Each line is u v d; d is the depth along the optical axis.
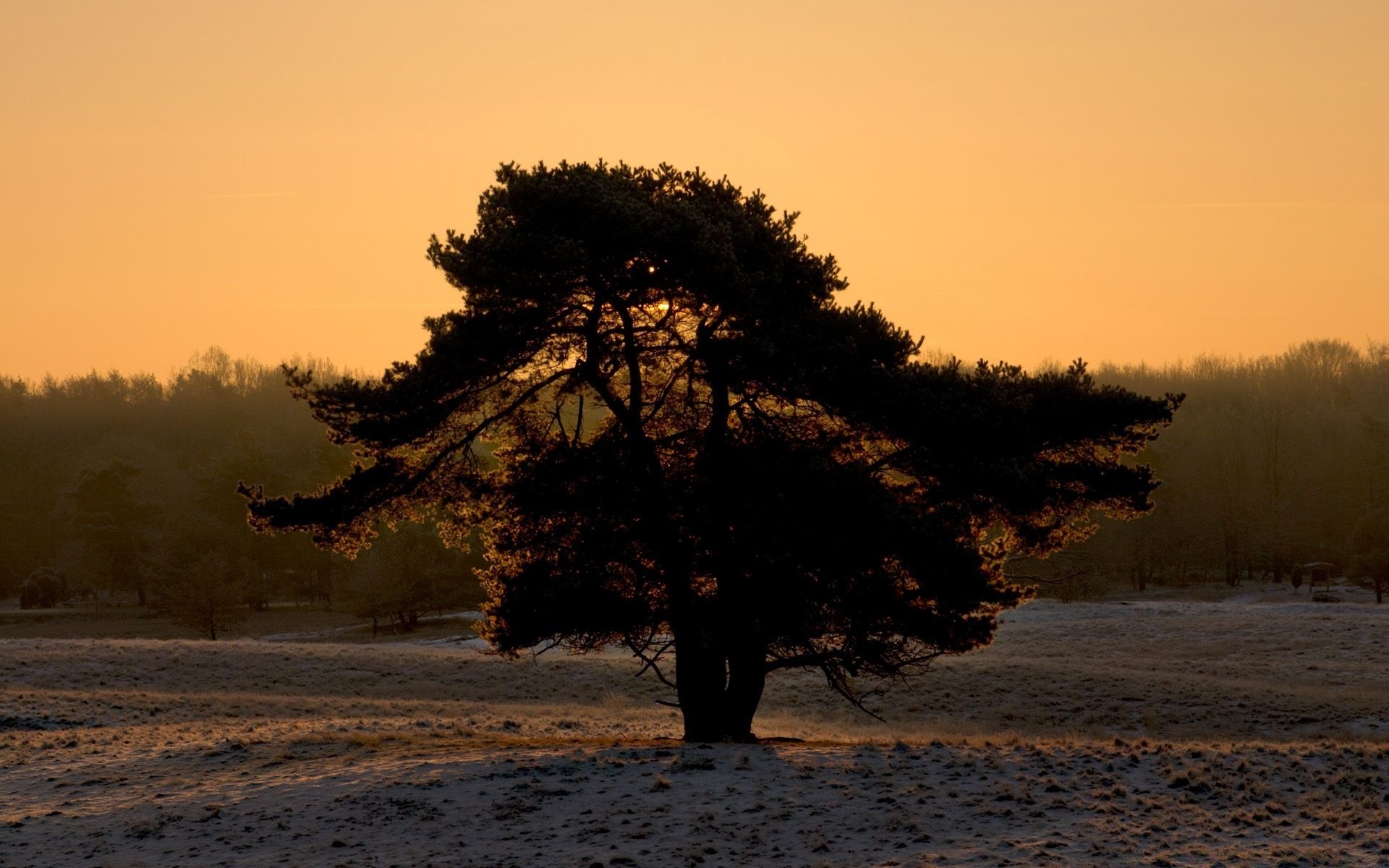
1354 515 185.00
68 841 25.23
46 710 51.94
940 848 21.72
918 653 36.94
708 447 34.16
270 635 147.38
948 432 32.75
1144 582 168.12
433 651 81.81
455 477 37.53
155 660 73.12
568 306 34.69
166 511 197.25
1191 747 30.70
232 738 38.38
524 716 57.03
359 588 134.62
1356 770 26.95
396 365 34.69
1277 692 64.69
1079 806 24.25
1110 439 35.12
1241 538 175.38
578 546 34.53
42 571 190.25
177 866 23.03
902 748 31.23
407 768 29.73
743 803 25.25
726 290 32.12
